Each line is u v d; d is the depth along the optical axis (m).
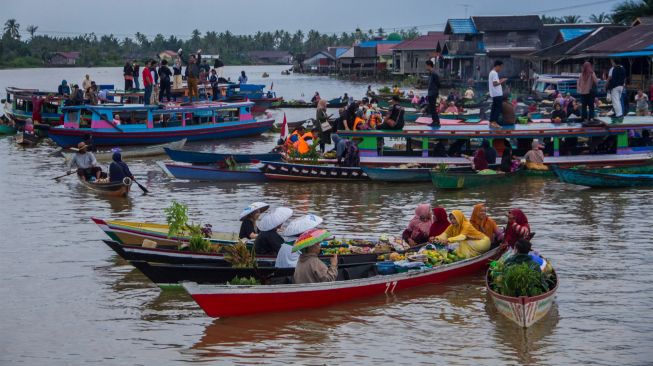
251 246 16.23
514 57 70.19
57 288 15.95
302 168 27.89
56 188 27.34
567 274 16.27
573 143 28.52
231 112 43.62
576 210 22.47
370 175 27.48
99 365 12.24
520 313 13.30
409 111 50.38
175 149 32.97
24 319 14.24
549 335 13.13
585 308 14.33
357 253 16.14
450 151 28.36
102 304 15.00
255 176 28.39
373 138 28.12
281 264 15.07
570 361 12.07
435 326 13.69
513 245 16.28
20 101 47.72
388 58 120.94
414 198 24.83
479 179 26.28
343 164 28.33
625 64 53.06
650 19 59.75
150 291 15.76
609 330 13.29
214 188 27.25
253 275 14.66
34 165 33.28
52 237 20.05
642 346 12.59
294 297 14.16
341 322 13.95
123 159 35.22
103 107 38.44
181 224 16.12
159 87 44.19
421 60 103.88
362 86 100.50
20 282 16.33
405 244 16.88
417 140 29.83
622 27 61.41
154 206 24.03
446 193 25.62
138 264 14.88
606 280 15.85
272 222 15.59
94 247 19.06
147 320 14.14
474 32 81.00
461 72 83.81
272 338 13.23
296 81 121.19
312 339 13.17
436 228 16.86
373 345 12.89
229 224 21.30
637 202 23.55
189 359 12.42
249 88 57.66
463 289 15.65
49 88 91.75
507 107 28.52
